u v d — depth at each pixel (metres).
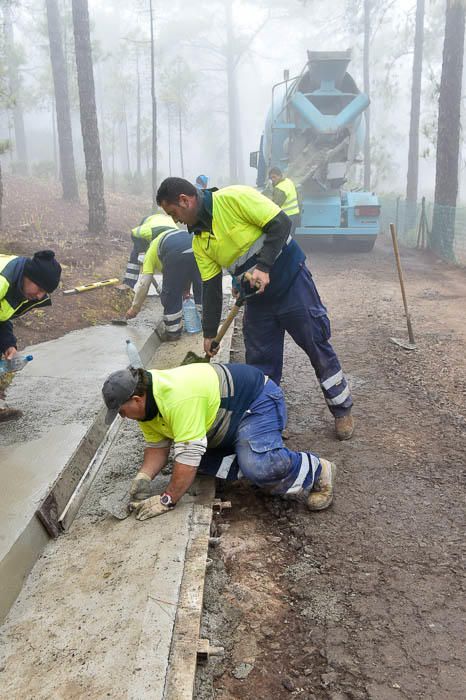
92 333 6.90
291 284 4.49
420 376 6.14
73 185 17.19
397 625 3.03
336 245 14.82
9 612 3.00
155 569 3.12
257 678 2.77
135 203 20.50
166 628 2.75
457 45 14.09
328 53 13.33
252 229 4.17
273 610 3.16
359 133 13.91
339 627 3.04
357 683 2.73
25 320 6.89
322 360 4.69
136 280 8.45
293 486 3.84
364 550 3.58
